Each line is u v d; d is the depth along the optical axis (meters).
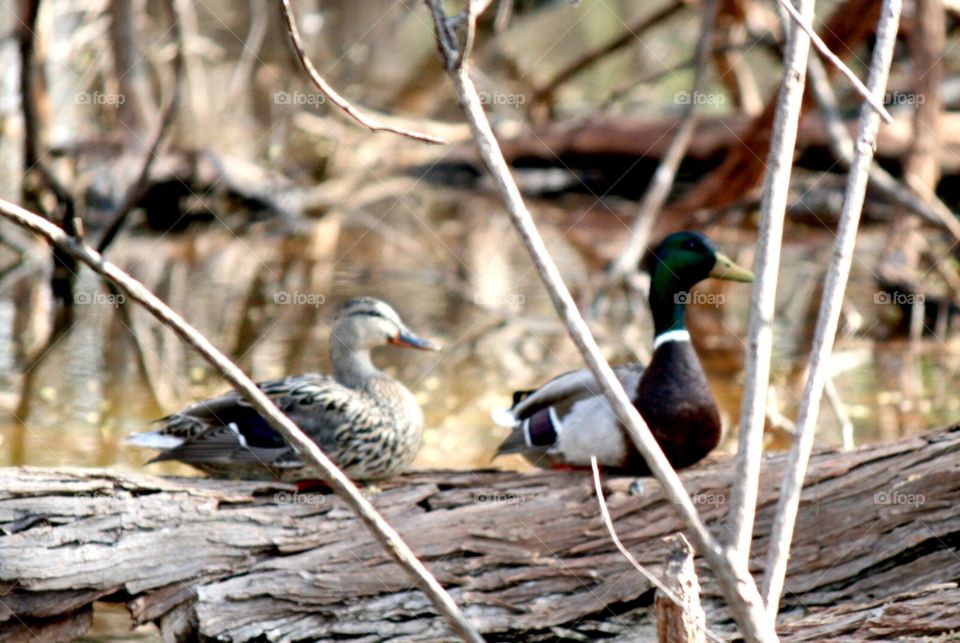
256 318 14.41
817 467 6.35
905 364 12.80
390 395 7.09
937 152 14.98
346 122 21.39
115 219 15.11
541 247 3.45
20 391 11.46
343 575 6.16
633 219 19.48
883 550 6.19
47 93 15.45
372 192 20.97
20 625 5.95
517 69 21.97
